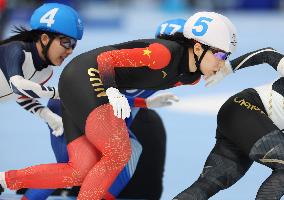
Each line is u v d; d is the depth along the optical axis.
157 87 14.03
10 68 14.62
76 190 15.89
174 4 85.44
